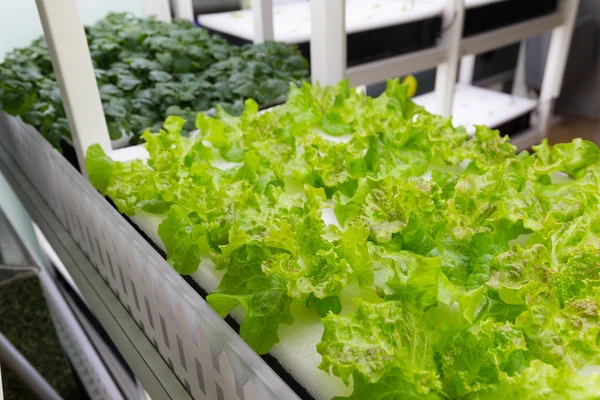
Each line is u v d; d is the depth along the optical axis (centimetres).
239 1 253
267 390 57
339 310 68
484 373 55
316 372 62
